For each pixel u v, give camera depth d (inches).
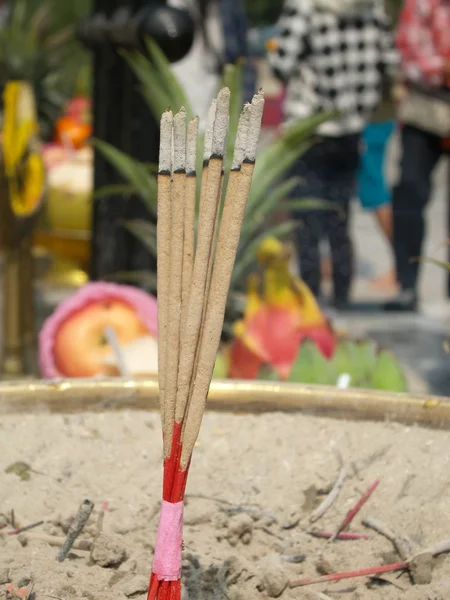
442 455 58.9
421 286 252.7
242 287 125.1
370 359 92.6
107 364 100.3
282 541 53.7
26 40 237.3
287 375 102.0
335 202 210.5
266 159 118.9
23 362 144.6
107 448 60.4
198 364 39.6
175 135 39.3
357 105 204.8
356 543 53.2
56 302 207.6
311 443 60.7
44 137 246.5
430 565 49.2
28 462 58.6
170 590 40.7
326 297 229.9
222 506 55.7
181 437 40.3
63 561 49.8
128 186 134.0
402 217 227.6
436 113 222.2
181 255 39.6
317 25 202.5
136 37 129.4
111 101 136.1
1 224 140.9
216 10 176.1
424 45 219.6
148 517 54.4
